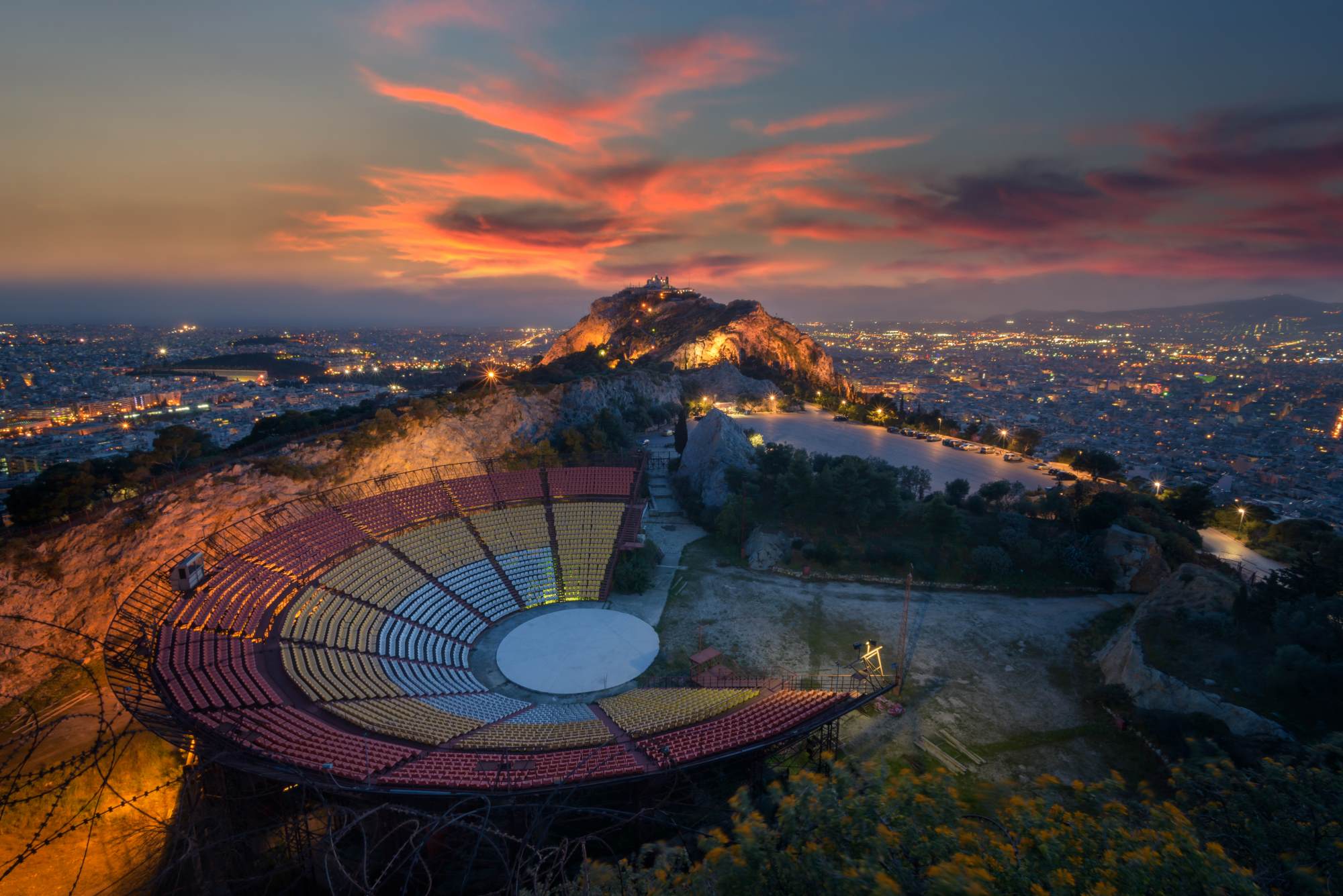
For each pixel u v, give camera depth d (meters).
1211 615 48.62
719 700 43.47
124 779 38.03
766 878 17.20
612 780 32.09
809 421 162.75
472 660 54.81
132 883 32.62
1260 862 20.16
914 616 61.22
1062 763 40.81
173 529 62.06
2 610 51.38
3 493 93.94
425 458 88.88
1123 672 48.50
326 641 50.81
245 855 32.84
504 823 32.69
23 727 43.59
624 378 156.88
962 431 155.75
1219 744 37.69
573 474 84.88
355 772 32.75
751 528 79.12
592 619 61.16
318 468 77.50
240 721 36.81
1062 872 15.99
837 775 20.58
